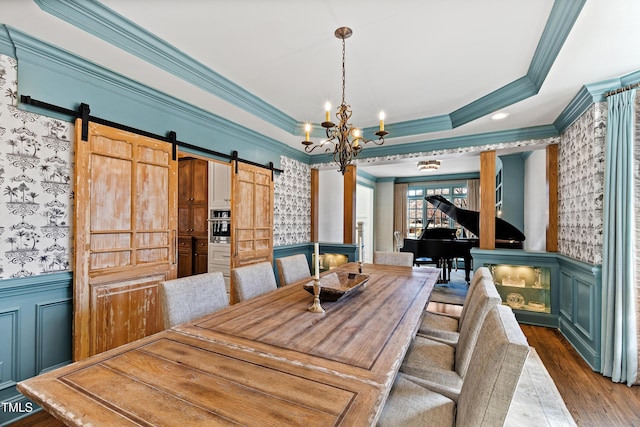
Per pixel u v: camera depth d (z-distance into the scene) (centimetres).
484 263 378
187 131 303
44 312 202
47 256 202
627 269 223
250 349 125
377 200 909
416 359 171
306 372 107
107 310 229
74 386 96
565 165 327
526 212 554
